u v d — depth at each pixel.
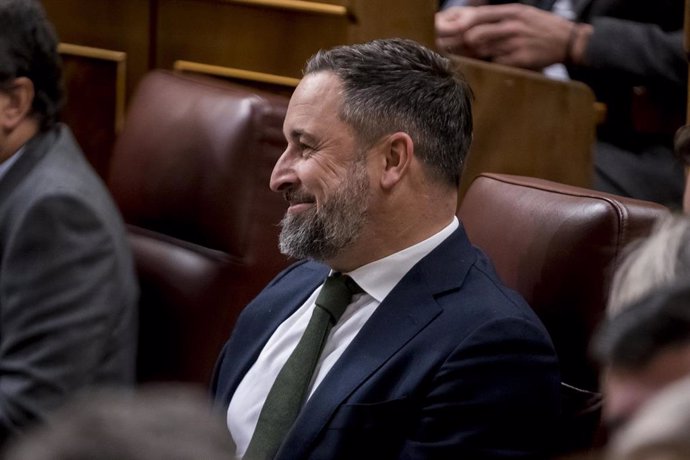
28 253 5.93
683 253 2.98
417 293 5.42
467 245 5.63
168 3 7.84
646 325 2.17
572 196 5.81
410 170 5.51
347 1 7.22
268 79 7.52
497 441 5.08
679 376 2.15
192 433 1.96
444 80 5.61
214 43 7.70
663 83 8.01
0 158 6.27
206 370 6.71
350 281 5.59
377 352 5.32
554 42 7.98
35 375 5.80
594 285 5.59
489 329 5.16
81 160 6.32
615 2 8.21
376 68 5.54
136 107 7.34
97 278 5.95
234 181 6.73
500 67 7.34
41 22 6.32
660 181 8.00
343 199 5.50
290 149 5.65
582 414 5.61
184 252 6.90
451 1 8.72
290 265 6.73
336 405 5.26
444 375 5.12
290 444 5.29
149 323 6.92
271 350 5.84
